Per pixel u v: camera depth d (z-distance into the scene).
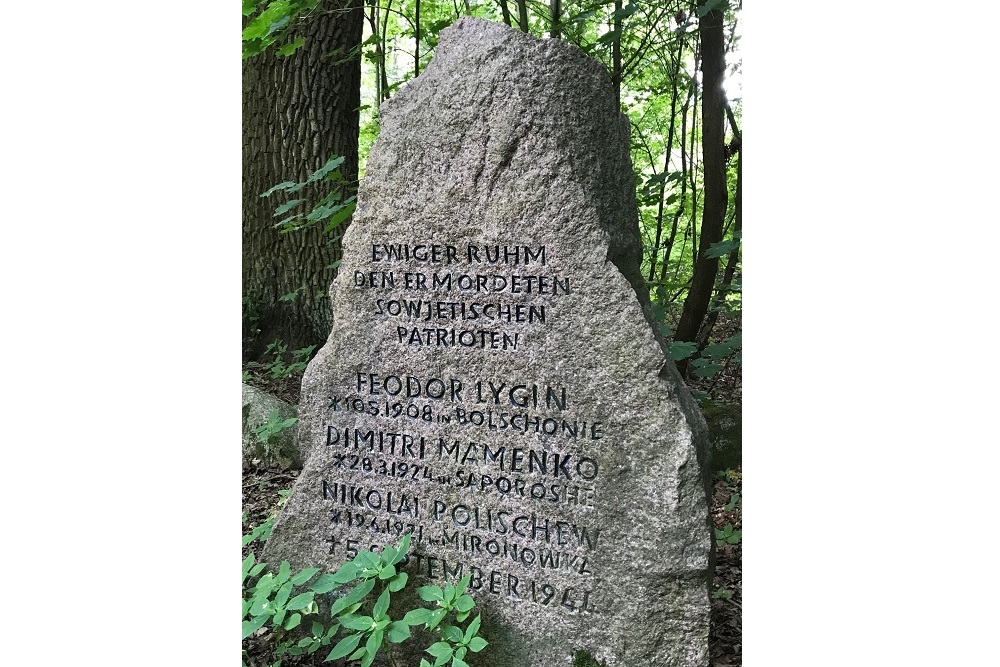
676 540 2.43
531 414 2.63
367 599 2.90
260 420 4.65
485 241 2.65
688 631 2.45
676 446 2.43
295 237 6.45
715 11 4.64
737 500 3.66
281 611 2.59
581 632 2.59
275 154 6.41
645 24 5.21
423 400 2.82
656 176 4.68
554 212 2.55
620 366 2.49
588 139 2.64
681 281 6.38
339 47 6.40
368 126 8.31
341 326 2.94
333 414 2.98
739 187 4.90
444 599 2.56
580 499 2.57
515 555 2.69
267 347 6.38
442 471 2.80
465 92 2.66
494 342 2.67
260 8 4.32
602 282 2.50
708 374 4.06
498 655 2.72
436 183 2.72
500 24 2.64
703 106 4.90
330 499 3.01
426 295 2.78
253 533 3.16
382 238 2.83
